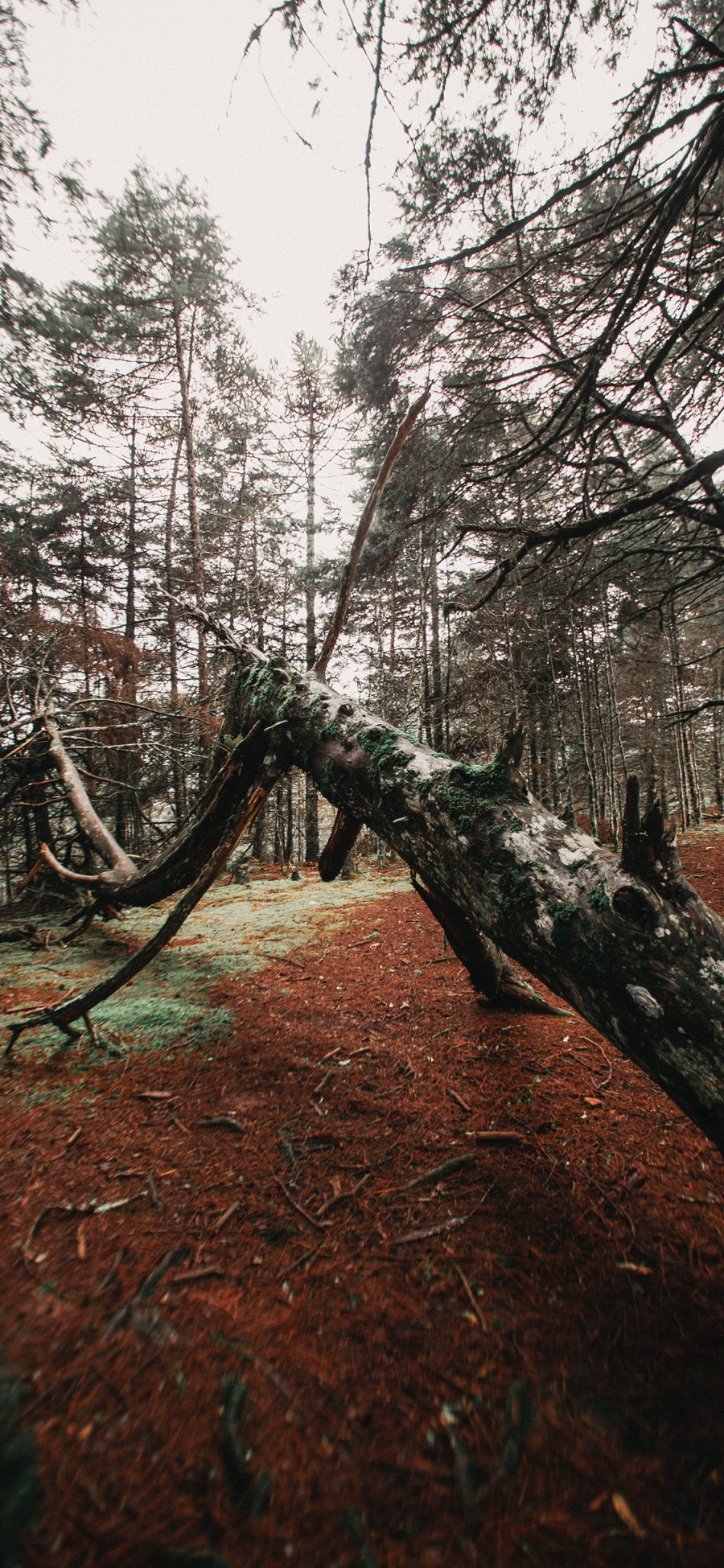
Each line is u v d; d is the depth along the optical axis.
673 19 2.87
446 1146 2.01
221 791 3.56
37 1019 2.83
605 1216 1.64
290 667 3.83
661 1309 1.34
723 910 5.03
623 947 1.41
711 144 2.84
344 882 8.59
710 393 5.26
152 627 12.45
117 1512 0.90
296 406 14.07
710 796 23.66
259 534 13.90
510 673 10.01
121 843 10.95
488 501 6.61
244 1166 1.94
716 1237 1.55
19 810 8.76
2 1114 2.29
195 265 10.55
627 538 7.21
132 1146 2.06
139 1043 2.98
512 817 1.87
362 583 9.05
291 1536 0.88
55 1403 1.08
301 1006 3.45
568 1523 0.91
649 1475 0.98
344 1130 2.14
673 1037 1.32
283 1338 1.26
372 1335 1.28
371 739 2.65
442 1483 0.97
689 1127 2.06
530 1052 2.71
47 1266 1.47
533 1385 1.15
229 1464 0.98
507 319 5.04
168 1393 1.12
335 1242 1.58
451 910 2.89
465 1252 1.53
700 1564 0.85
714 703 8.05
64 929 5.76
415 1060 2.68
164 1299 1.36
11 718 7.91
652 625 11.27
